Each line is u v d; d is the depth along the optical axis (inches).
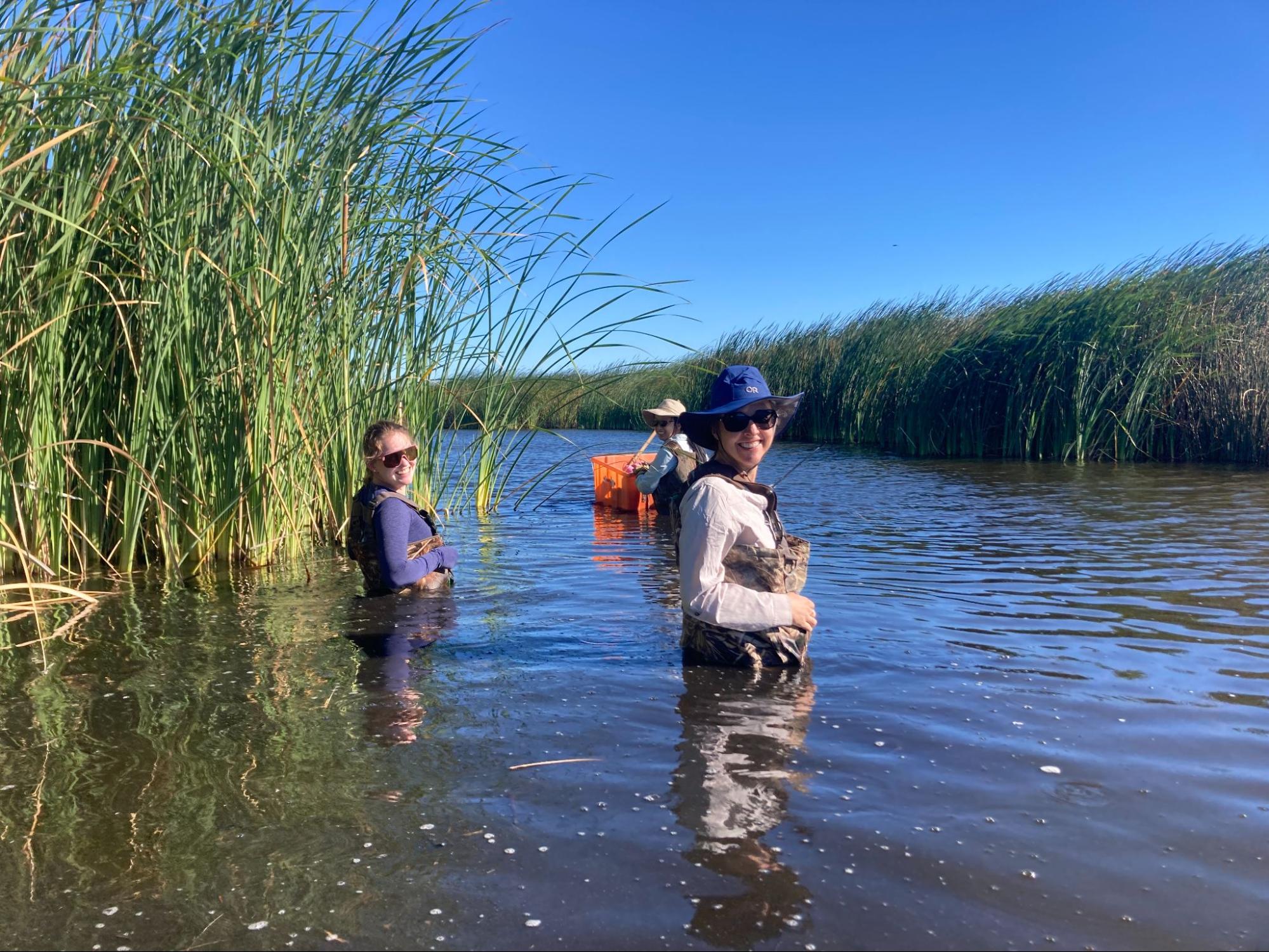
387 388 225.3
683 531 117.8
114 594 161.9
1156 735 89.8
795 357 831.1
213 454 185.9
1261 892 60.8
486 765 82.9
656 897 60.8
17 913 59.9
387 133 194.2
